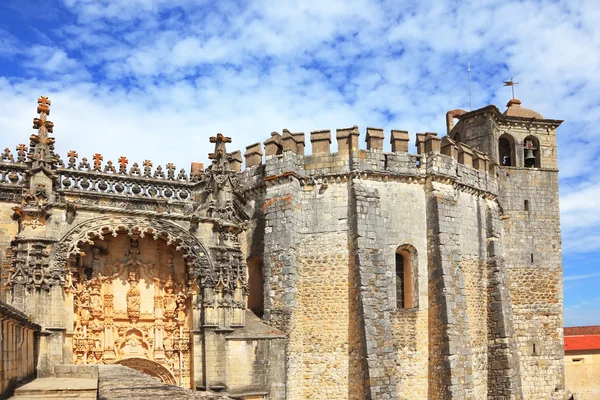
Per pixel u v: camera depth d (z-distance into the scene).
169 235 32.22
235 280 33.22
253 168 41.62
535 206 50.91
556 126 52.38
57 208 29.97
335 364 36.84
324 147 39.66
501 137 52.00
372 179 39.06
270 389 32.94
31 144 30.41
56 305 29.00
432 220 39.56
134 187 32.62
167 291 33.47
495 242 44.53
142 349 32.69
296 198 38.84
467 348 38.38
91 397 20.52
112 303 32.22
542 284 49.97
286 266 37.53
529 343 48.78
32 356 27.05
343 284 37.72
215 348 31.94
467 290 41.91
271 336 33.38
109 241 32.59
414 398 37.56
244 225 37.25
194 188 34.31
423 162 40.44
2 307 17.61
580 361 54.22
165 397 10.21
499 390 42.31
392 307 38.16
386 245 38.69
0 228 30.23
